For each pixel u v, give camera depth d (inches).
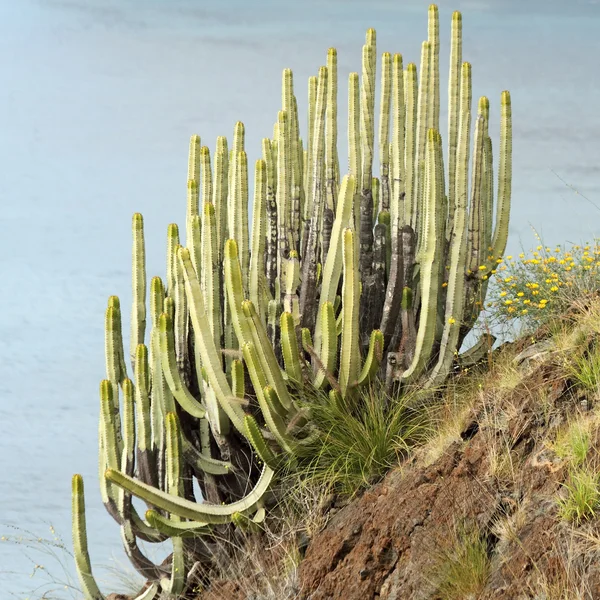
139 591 968.3
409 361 869.2
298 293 898.1
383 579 695.1
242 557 860.0
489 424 721.6
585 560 578.2
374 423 821.9
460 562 641.0
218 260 852.0
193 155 907.4
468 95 854.5
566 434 665.0
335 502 812.0
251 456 899.4
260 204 866.8
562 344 753.6
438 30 876.0
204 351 828.0
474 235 867.4
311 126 952.3
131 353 919.0
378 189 978.1
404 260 874.8
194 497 923.4
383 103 873.5
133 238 906.1
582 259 852.6
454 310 849.5
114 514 897.5
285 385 820.6
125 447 886.4
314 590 732.7
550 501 634.8
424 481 727.7
